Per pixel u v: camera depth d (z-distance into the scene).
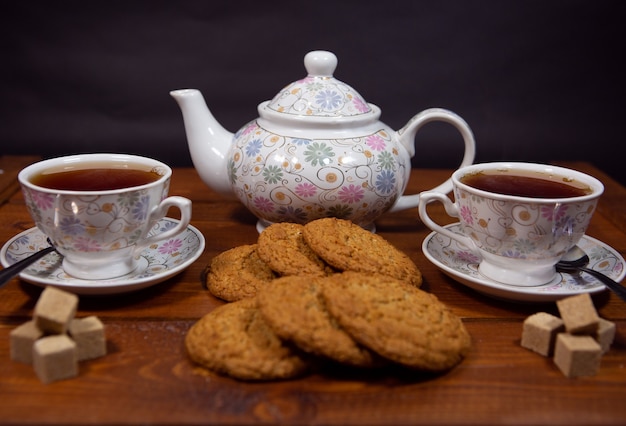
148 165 0.57
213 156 0.64
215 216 0.69
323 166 0.59
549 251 0.54
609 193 0.76
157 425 0.43
